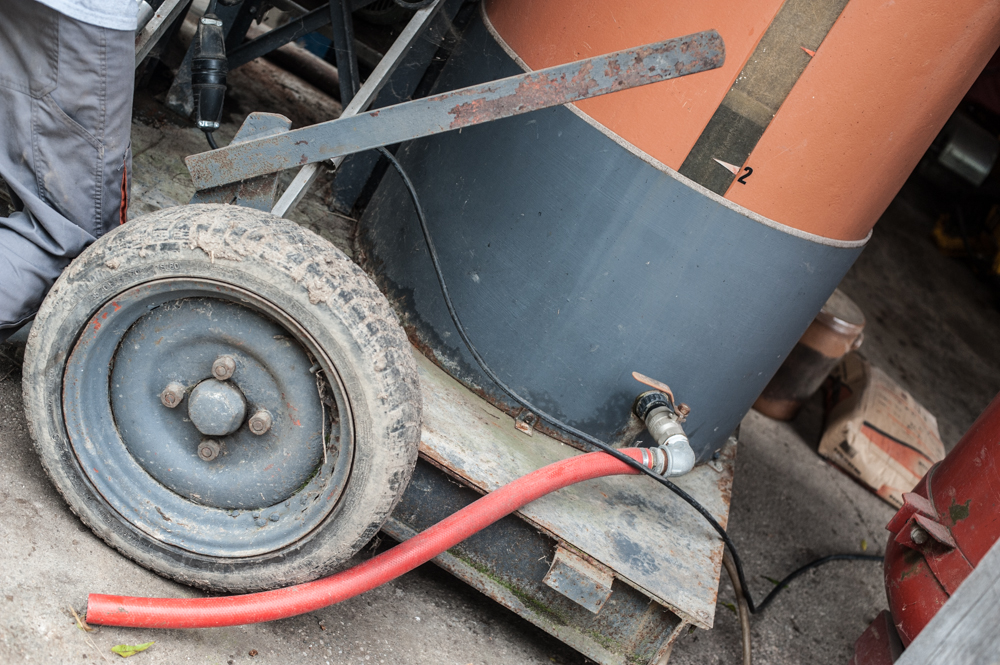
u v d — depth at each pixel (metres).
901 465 3.27
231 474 1.45
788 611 2.51
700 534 1.88
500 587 1.70
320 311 1.27
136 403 1.45
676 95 1.62
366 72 3.10
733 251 1.71
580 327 1.78
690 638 2.21
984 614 1.08
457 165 1.88
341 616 1.64
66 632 1.28
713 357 1.84
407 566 1.46
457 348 1.89
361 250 2.13
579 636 1.69
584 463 1.63
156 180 2.10
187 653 1.37
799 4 1.53
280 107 3.10
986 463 1.60
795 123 1.61
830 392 3.73
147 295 1.34
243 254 1.27
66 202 1.54
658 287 1.72
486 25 1.92
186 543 1.45
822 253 1.81
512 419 1.88
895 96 1.62
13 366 1.72
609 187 1.68
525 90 1.39
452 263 1.87
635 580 1.59
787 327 1.91
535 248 1.77
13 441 1.57
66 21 1.36
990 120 6.05
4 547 1.35
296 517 1.42
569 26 1.71
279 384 1.38
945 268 6.54
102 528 1.45
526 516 1.59
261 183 1.54
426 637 1.71
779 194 1.68
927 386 4.68
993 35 1.64
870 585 2.80
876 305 5.39
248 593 1.47
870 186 1.77
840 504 3.17
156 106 2.51
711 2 1.57
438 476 1.65
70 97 1.43
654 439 1.81
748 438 3.29
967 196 6.52
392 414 1.31
